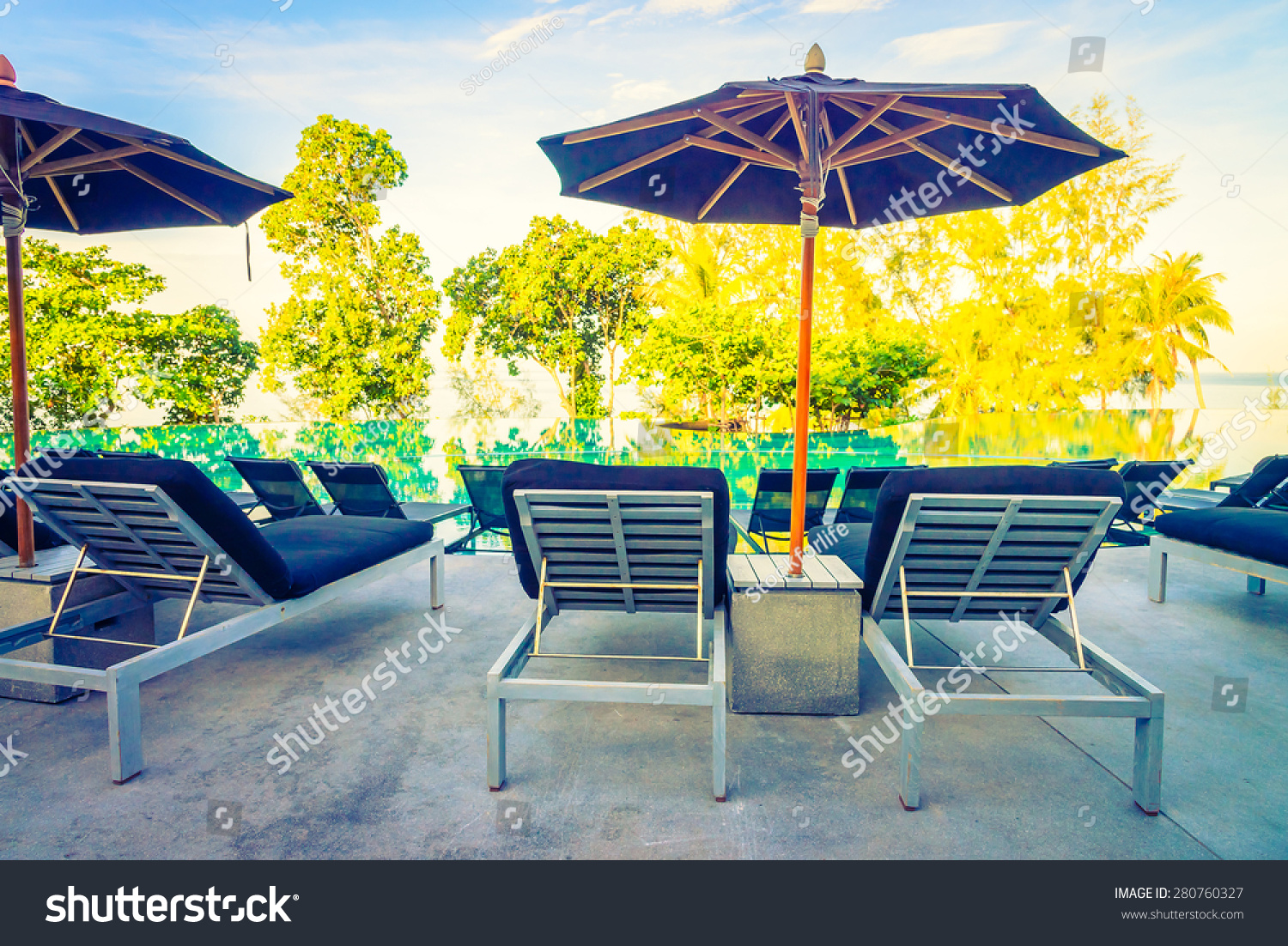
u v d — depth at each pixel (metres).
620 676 2.90
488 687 1.99
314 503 4.91
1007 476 2.10
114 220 3.58
